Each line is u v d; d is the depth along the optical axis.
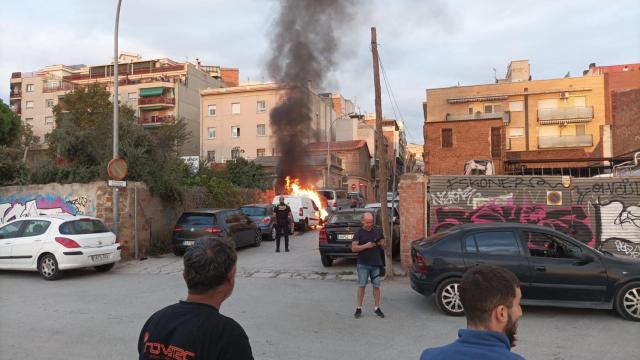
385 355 5.52
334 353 5.59
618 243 10.80
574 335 6.38
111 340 6.09
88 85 49.28
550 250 7.46
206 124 57.25
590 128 44.00
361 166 53.28
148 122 59.31
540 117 44.81
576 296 7.16
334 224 11.99
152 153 16.36
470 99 46.31
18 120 38.88
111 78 63.91
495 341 1.74
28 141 56.53
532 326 6.84
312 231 22.53
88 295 9.01
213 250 2.12
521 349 5.80
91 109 47.41
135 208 14.41
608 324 6.91
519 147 45.38
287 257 14.09
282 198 15.45
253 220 18.23
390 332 6.49
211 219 14.41
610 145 36.78
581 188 11.04
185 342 1.95
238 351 1.98
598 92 43.81
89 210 14.07
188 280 2.10
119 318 7.22
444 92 47.50
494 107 46.31
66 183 14.60
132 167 15.12
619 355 5.56
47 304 8.22
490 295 1.78
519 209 11.26
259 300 8.51
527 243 7.49
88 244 11.14
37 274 11.60
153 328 2.07
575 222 10.99
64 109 48.47
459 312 7.40
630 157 20.05
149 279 10.88
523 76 52.75
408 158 82.94
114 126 13.69
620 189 10.85
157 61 64.94
